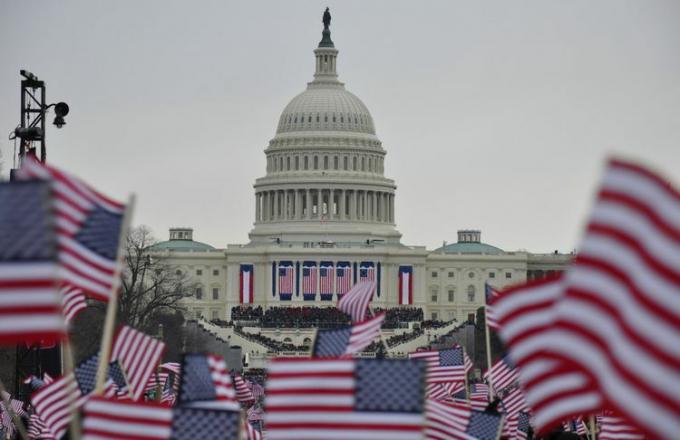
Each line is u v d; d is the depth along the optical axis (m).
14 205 69.38
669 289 64.69
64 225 81.00
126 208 79.50
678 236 64.62
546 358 77.31
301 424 79.88
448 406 108.75
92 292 80.81
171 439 83.00
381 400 79.56
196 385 98.06
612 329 67.75
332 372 79.88
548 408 76.12
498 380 145.88
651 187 65.50
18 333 69.44
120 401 83.25
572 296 68.56
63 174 81.38
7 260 69.31
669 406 65.06
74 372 111.44
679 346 64.69
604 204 66.56
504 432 119.44
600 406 74.69
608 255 66.75
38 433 125.31
